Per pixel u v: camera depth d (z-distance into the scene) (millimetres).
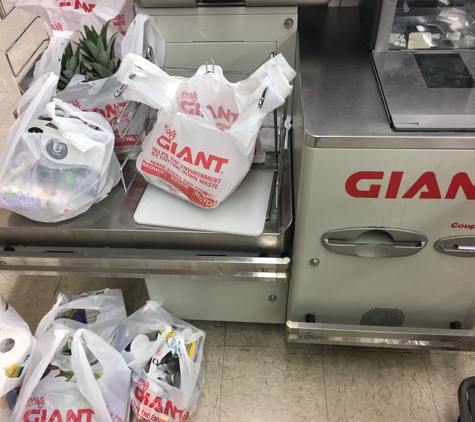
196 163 937
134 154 1160
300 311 1132
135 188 1102
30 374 1083
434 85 846
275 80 856
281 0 1009
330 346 1314
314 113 803
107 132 974
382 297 1065
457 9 933
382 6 863
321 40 1011
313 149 770
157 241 1034
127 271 1074
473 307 1065
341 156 774
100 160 955
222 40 1103
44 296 1459
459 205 834
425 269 976
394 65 904
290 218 991
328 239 929
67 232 1025
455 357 1277
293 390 1228
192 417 1188
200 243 1030
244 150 892
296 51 1108
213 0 1034
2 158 952
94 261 1044
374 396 1210
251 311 1256
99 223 1021
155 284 1189
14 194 960
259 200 1036
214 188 948
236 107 980
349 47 980
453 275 984
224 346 1323
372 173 796
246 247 1029
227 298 1212
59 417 1047
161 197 1062
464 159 762
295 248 975
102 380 1078
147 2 1022
